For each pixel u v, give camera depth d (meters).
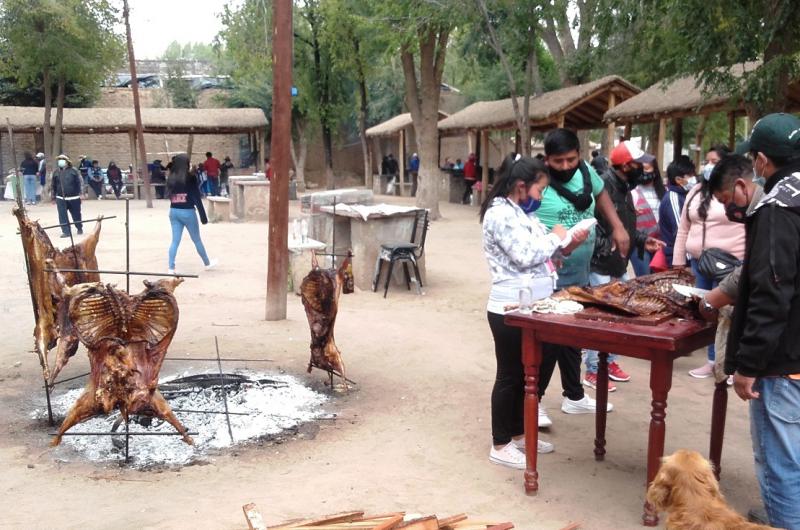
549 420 5.28
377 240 10.49
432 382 6.41
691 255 6.20
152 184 30.31
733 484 4.46
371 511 4.05
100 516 3.95
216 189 28.98
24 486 4.33
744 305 3.31
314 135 38.44
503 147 35.03
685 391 6.25
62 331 5.30
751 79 9.85
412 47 20.62
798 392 3.26
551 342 4.11
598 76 26.52
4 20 26.86
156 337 4.64
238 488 4.34
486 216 4.50
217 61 39.53
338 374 6.18
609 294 4.28
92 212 23.33
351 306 9.48
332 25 25.50
